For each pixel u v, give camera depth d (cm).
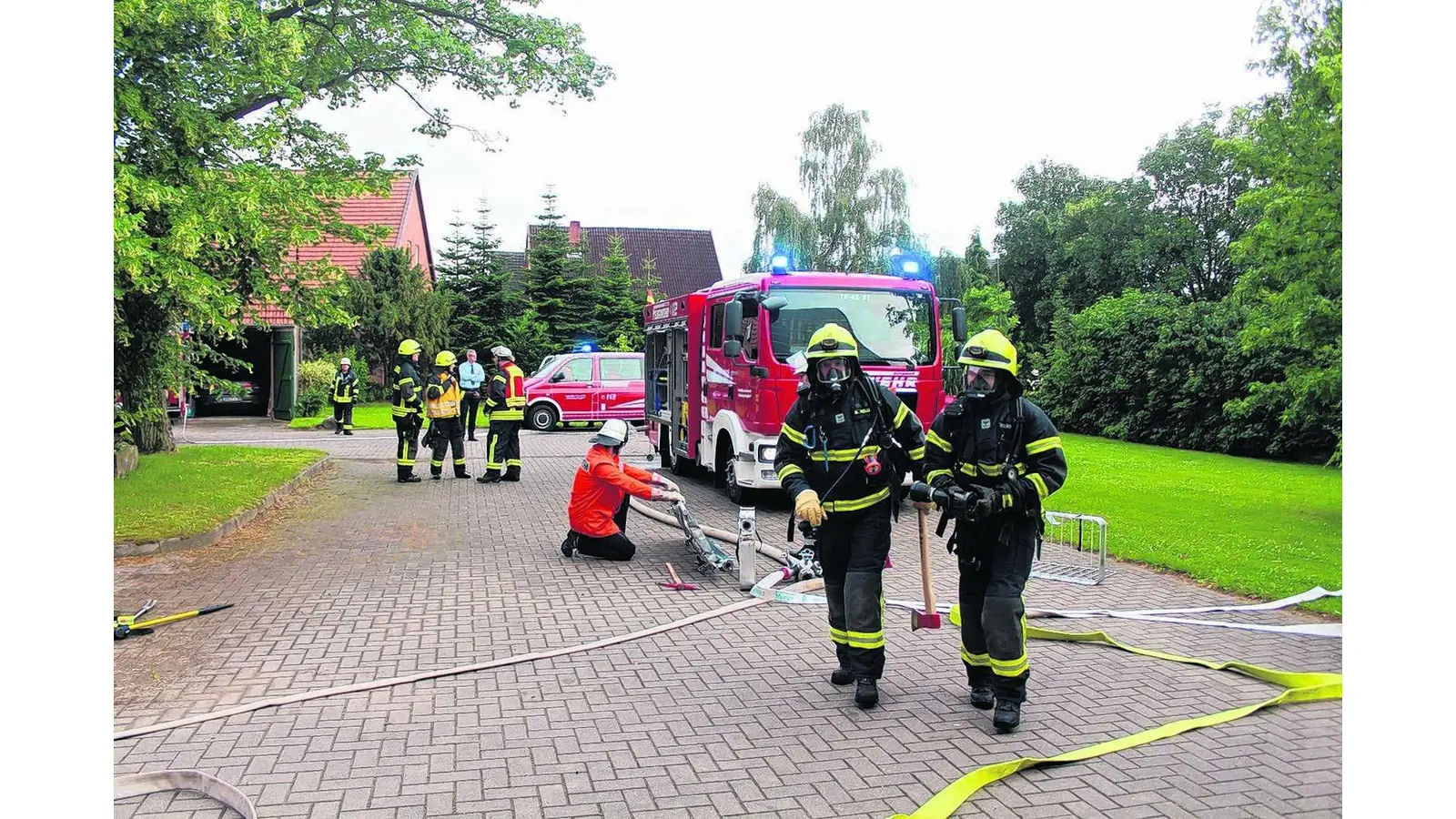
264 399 2972
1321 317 1002
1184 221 3700
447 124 1623
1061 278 4134
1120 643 598
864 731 457
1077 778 403
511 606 697
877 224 3347
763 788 394
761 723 466
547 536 977
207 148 1029
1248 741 441
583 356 2453
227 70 1036
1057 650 593
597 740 445
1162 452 2041
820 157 3434
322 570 810
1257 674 534
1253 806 375
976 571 473
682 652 588
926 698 504
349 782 399
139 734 448
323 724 464
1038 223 4375
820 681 532
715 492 1291
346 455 1773
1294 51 960
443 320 3444
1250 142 1058
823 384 490
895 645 604
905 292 1112
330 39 1465
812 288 1088
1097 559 869
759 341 1073
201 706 488
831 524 503
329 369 2995
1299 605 695
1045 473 446
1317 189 957
